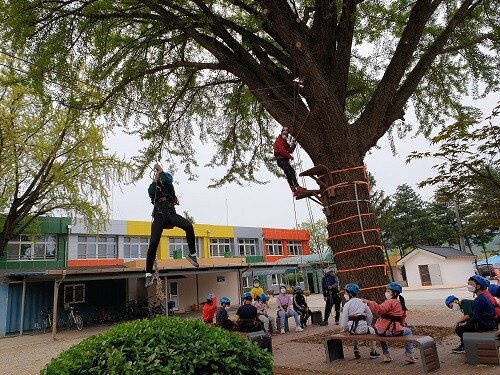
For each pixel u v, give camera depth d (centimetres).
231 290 3288
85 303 2406
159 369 336
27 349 1495
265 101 959
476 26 1188
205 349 367
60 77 1062
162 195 504
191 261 493
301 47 875
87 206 2258
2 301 2123
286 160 850
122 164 2264
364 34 1246
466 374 525
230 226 4331
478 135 877
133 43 1191
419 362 621
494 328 598
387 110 956
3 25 971
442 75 1310
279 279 4428
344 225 840
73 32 1101
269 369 406
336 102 890
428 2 925
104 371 341
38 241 2941
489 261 3819
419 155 949
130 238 3450
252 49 1100
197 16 985
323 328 1230
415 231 5006
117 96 1148
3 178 2089
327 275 1331
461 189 951
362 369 612
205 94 1473
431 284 3659
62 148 2145
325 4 938
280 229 4903
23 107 1978
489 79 1229
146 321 414
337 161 873
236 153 1571
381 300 789
